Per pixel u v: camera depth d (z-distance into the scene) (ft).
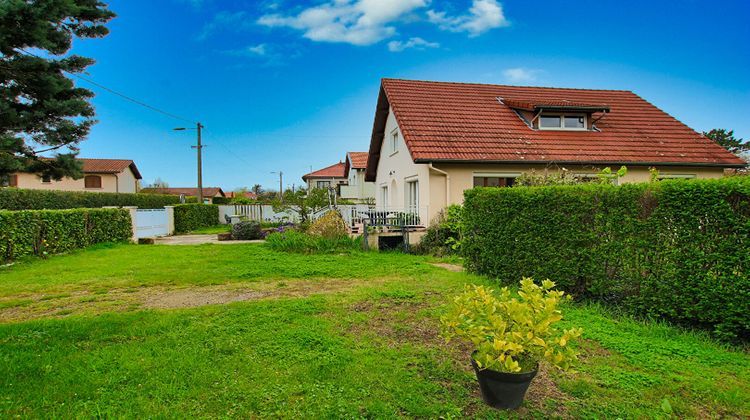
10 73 30.55
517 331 9.48
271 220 86.33
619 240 17.24
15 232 31.12
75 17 32.94
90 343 13.64
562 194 19.40
